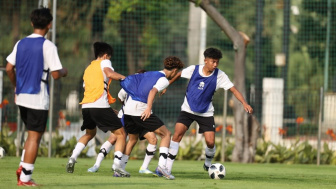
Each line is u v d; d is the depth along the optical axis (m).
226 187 24.95
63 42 80.44
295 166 48.06
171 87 83.69
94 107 28.75
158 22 84.06
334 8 86.62
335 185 29.08
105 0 81.81
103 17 83.31
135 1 76.44
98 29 84.12
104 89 28.97
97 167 32.72
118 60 86.56
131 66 82.81
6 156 47.81
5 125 50.97
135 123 30.22
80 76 63.06
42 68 22.56
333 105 65.88
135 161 47.88
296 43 100.12
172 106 75.94
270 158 52.88
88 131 30.77
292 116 64.88
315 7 88.12
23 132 49.31
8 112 56.41
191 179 29.38
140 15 81.50
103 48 29.86
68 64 80.81
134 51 83.31
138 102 29.31
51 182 24.97
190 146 53.38
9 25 79.94
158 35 92.00
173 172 35.78
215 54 29.81
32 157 22.67
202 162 49.47
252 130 52.91
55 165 38.75
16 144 50.56
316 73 94.31
